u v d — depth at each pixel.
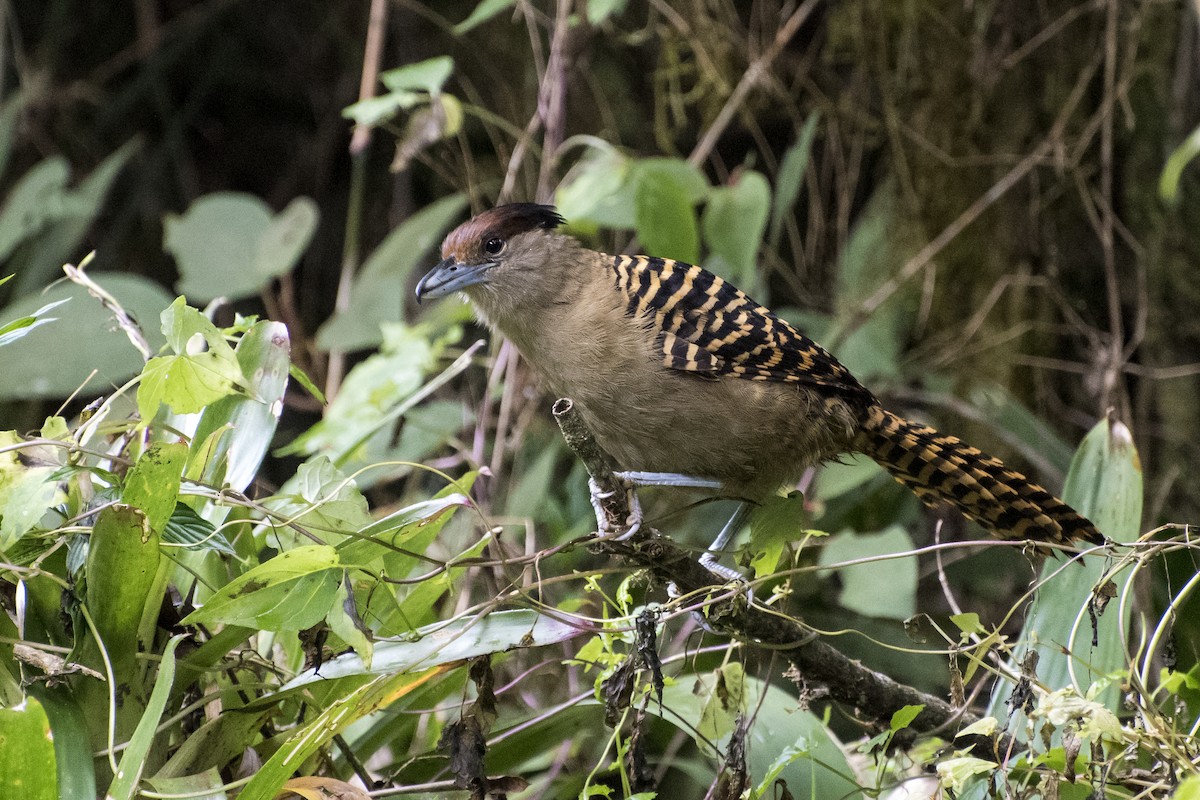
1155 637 5.50
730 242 9.84
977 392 11.56
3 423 13.77
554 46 11.32
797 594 10.39
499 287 7.46
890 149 12.23
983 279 11.84
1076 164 11.19
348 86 15.76
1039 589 6.39
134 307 9.33
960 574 11.02
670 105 13.79
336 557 5.07
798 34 12.79
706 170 13.82
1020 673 5.50
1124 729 5.19
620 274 7.36
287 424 14.06
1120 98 10.84
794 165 10.84
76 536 5.29
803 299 12.52
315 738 5.23
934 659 10.07
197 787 5.15
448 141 12.41
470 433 11.90
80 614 5.25
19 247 13.85
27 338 9.04
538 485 10.20
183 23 16.12
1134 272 11.54
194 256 10.76
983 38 11.60
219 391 5.51
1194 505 11.07
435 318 9.78
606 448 7.52
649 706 6.55
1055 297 11.76
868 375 11.44
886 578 7.94
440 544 9.77
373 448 9.22
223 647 5.50
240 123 16.58
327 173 15.86
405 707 6.49
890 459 7.50
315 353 12.66
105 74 16.12
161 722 5.56
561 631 5.57
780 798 6.39
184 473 5.75
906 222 12.01
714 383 7.05
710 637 8.67
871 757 6.94
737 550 6.43
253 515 6.39
